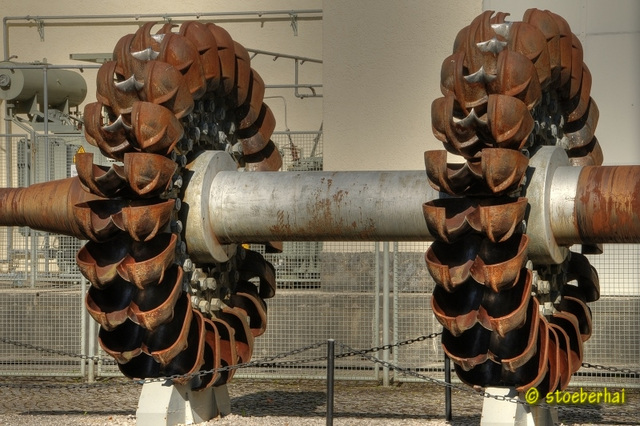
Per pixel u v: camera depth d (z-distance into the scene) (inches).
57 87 823.1
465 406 415.8
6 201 346.6
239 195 332.8
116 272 310.5
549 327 318.3
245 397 436.5
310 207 328.8
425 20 667.4
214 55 339.9
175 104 310.8
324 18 680.4
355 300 520.7
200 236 329.7
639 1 602.9
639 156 606.9
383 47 673.6
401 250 565.6
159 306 305.7
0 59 872.3
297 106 847.7
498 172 284.4
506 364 299.1
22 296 545.6
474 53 299.3
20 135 752.3
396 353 476.1
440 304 306.0
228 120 369.7
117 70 315.6
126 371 337.1
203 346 329.1
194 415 349.1
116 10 861.2
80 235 342.3
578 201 308.5
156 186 303.0
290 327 523.8
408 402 425.4
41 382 481.7
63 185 341.4
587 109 362.3
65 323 541.3
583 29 612.4
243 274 378.3
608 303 481.7
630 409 410.9
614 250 496.4
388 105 674.2
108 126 305.0
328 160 681.0
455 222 297.3
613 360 479.8
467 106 297.3
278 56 818.2
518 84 292.2
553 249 314.0
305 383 477.1
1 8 872.3
